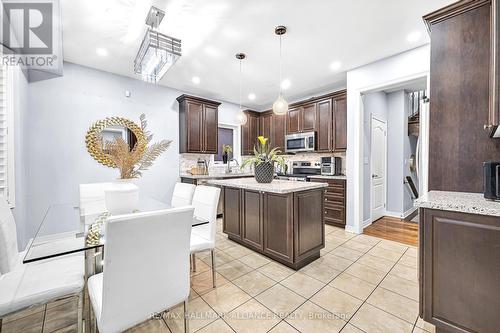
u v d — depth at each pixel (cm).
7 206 155
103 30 239
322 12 215
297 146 470
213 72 360
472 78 170
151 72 271
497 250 119
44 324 156
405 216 452
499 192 138
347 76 354
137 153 191
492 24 135
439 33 182
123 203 174
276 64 330
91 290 124
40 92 300
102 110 350
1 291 123
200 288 200
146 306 112
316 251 255
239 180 320
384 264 244
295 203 232
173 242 118
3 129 229
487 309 121
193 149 432
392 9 211
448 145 180
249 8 208
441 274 135
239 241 304
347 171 360
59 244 144
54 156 311
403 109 445
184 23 229
